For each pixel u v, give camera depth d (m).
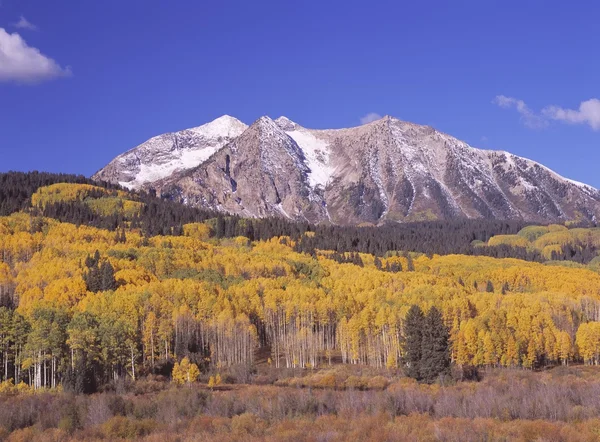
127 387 128.75
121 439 91.69
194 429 95.44
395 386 129.50
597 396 111.12
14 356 139.50
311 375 151.75
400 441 88.69
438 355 133.62
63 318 148.12
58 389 123.25
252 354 164.25
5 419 97.25
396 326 165.25
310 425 96.88
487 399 107.88
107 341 137.00
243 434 91.94
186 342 155.00
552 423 97.19
